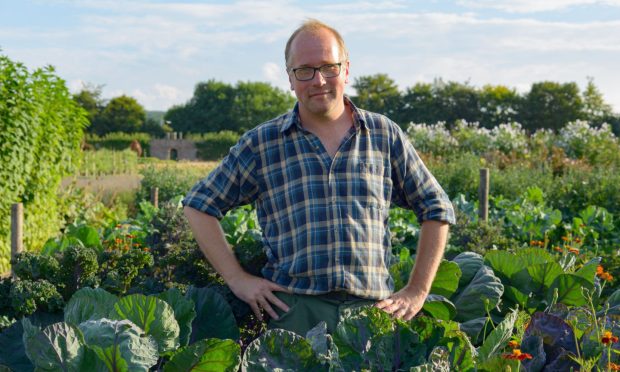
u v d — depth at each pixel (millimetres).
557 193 12578
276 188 3189
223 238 3281
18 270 3740
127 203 16969
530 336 3016
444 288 4094
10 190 9492
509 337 2934
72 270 3791
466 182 14281
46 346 2453
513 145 21391
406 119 69750
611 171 13406
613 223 9938
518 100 67062
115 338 2570
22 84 9539
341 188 3115
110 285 3891
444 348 2568
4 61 9539
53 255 4113
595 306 4234
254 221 7000
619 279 5891
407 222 8586
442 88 69875
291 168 3150
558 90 65500
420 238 3348
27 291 3453
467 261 4441
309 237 3092
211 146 59156
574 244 6918
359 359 2742
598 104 64938
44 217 10766
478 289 4121
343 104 3236
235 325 3410
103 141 58188
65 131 11766
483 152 21453
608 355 2723
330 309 3084
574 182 12625
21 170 9508
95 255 3840
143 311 2838
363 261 3100
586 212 9477
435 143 22438
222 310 3422
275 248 3225
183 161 38562
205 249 3258
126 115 78562
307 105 3094
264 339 2686
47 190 10828
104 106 79438
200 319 3393
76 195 13367
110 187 18969
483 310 4070
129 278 4004
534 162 18266
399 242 7188
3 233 9320
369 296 3111
